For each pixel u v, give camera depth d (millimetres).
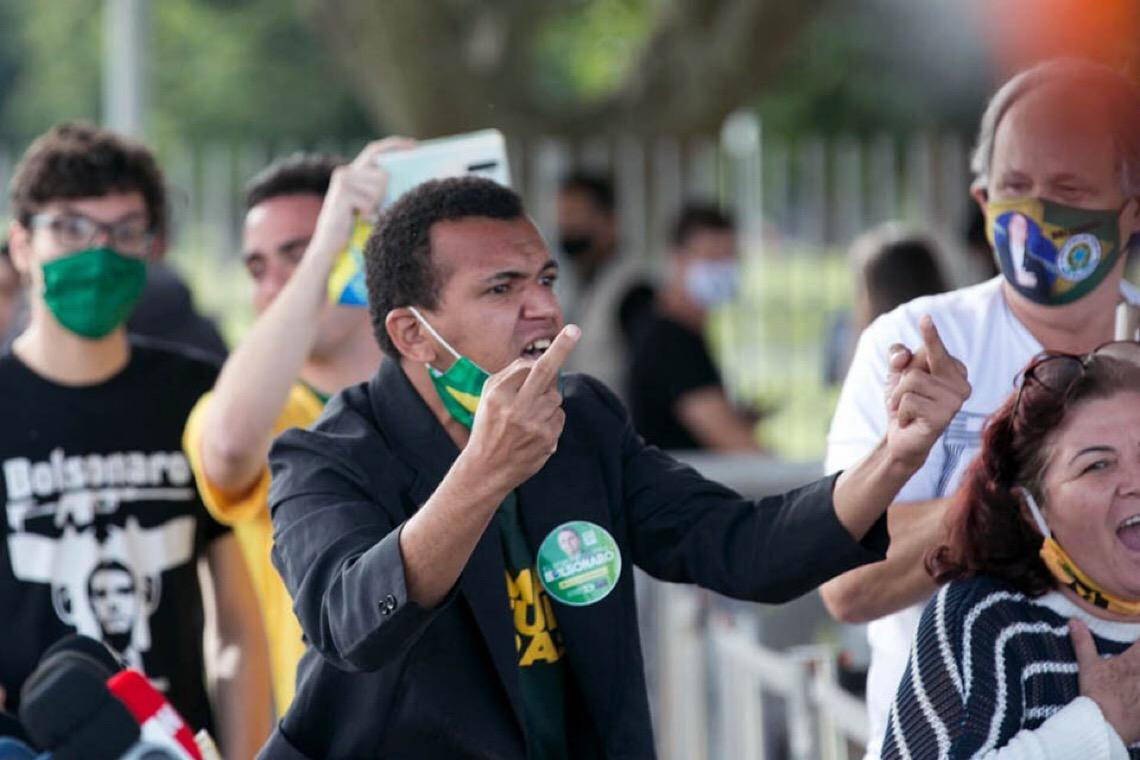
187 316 14484
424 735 7023
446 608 6812
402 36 29422
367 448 7129
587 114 30234
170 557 9781
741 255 27766
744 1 29359
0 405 9672
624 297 21922
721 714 13250
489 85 29781
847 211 28219
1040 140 8078
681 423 18594
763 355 28172
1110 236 8117
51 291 9617
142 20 20812
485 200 7137
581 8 47344
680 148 27469
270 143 58469
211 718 10008
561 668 7270
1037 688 6910
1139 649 6914
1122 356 6996
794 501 7125
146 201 9852
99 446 9711
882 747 7074
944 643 6969
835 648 11523
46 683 5613
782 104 49656
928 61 47344
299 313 9148
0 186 25609
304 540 6832
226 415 9133
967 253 19969
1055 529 6938
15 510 9570
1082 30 11773
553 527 7207
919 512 8156
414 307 7098
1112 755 6734
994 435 7078
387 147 9211
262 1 59969
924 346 6684
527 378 6094
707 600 13664
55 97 63875
